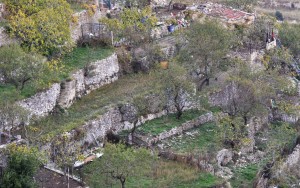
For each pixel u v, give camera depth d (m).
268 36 81.25
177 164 55.19
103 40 69.62
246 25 81.88
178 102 62.56
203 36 68.25
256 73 67.88
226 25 79.94
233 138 60.09
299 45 84.25
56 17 63.91
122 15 74.25
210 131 61.72
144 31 72.75
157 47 70.88
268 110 66.75
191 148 57.78
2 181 44.78
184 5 87.69
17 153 45.94
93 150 55.66
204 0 94.25
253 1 99.56
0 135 50.41
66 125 55.44
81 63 64.50
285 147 61.94
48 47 62.81
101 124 57.88
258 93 63.84
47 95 57.84
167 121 61.62
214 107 66.12
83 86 63.25
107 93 64.06
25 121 53.59
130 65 69.12
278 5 127.62
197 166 55.12
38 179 49.22
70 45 65.19
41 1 66.31
